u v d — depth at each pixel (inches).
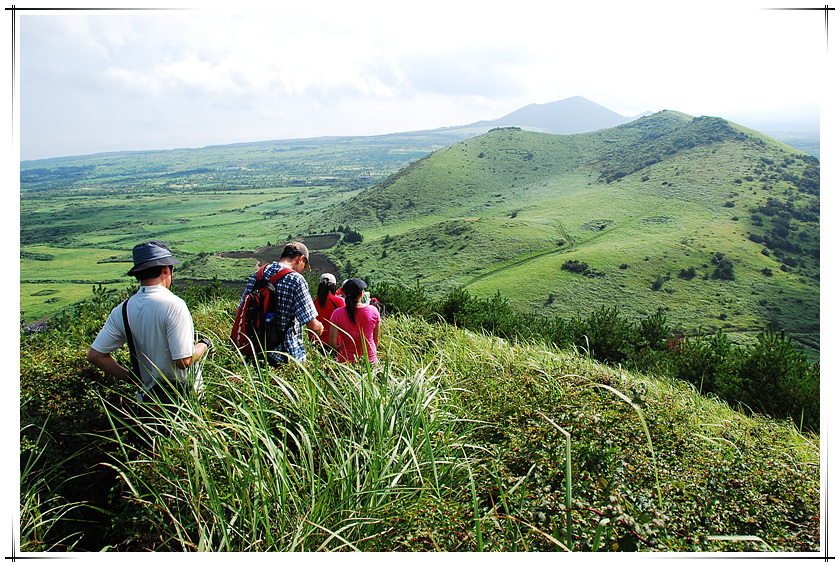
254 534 70.4
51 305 3476.9
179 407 86.1
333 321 144.1
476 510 67.6
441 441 90.8
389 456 82.6
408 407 94.4
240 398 94.6
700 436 104.9
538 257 4672.7
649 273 3823.8
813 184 5393.7
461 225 5777.6
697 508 77.5
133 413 97.9
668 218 5137.8
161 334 99.3
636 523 66.8
